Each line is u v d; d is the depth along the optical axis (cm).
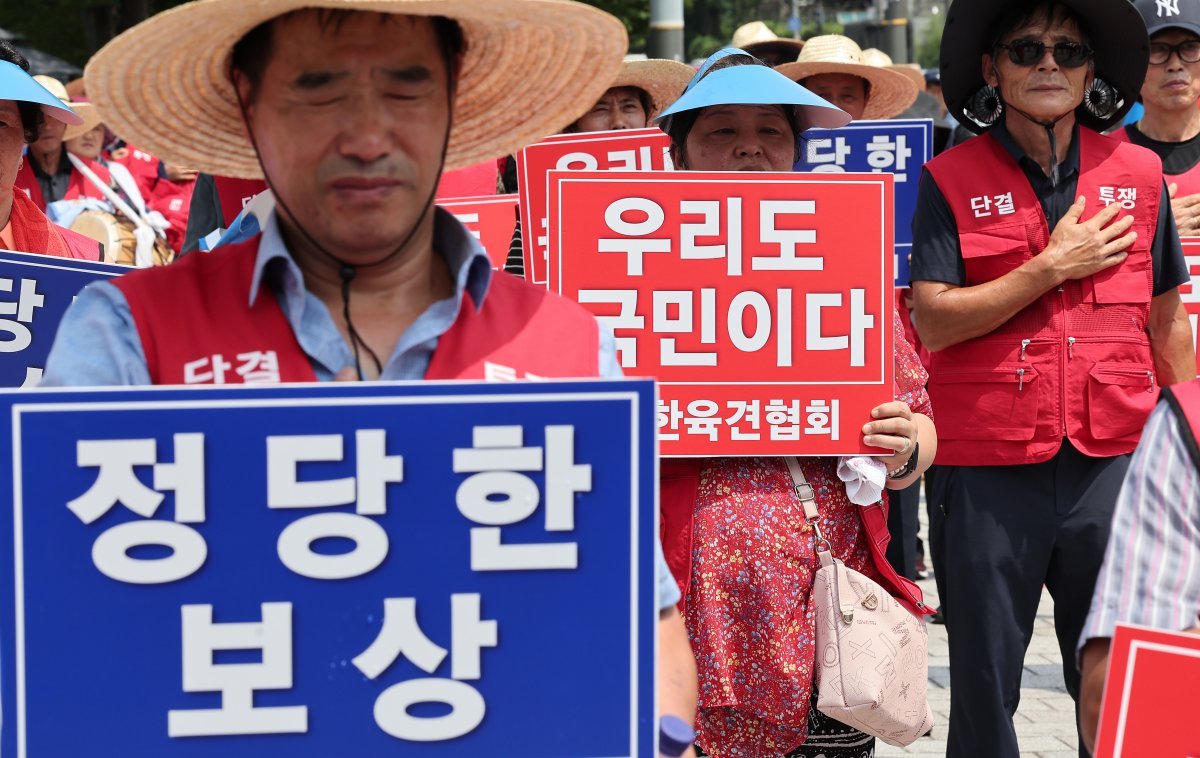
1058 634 410
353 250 192
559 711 179
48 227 420
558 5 193
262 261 190
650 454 179
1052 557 402
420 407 177
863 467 322
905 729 322
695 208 319
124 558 175
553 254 318
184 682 176
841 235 322
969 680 402
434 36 192
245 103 201
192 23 189
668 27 1265
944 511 414
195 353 188
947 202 413
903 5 1752
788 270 321
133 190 753
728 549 323
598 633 180
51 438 174
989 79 416
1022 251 402
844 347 323
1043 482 396
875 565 335
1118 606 203
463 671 178
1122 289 397
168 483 175
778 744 329
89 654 175
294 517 176
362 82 186
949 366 408
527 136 228
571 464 179
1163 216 419
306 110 187
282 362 190
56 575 174
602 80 219
